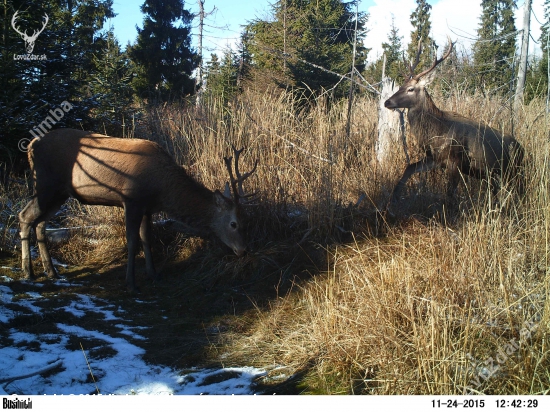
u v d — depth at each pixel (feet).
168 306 18.98
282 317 17.04
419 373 11.46
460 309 13.38
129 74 39.83
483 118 25.22
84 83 30.01
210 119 27.35
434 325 12.28
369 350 13.01
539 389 10.98
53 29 29.55
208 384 13.21
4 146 25.27
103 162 20.12
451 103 28.73
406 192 23.08
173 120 29.40
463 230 16.76
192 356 14.90
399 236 19.76
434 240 17.51
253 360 14.58
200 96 31.76
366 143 25.95
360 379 12.48
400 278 14.60
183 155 26.68
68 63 29.45
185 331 16.76
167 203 20.74
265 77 44.60
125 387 13.03
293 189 24.16
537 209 17.43
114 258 23.58
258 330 16.42
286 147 25.20
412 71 22.12
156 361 14.61
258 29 54.08
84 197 20.61
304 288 18.37
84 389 12.86
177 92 78.84
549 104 26.37
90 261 23.56
